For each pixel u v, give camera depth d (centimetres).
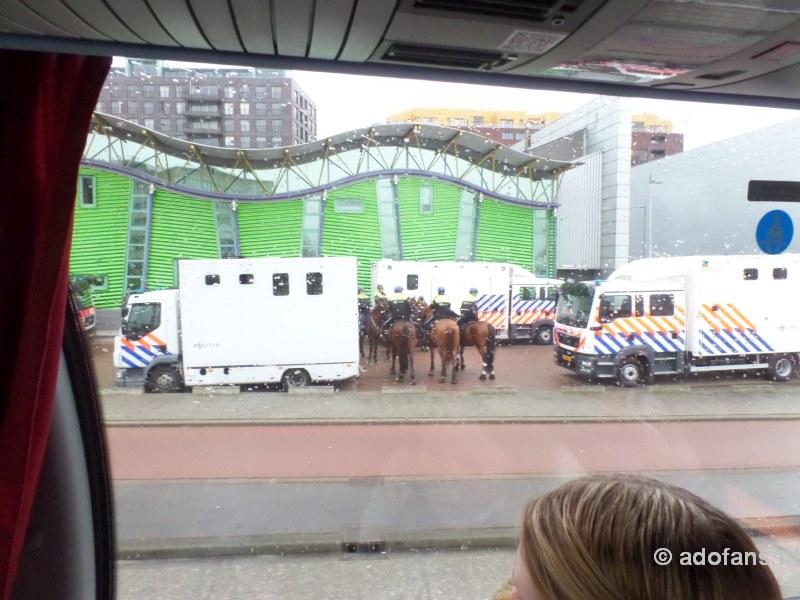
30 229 140
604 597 63
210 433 590
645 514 67
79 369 184
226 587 268
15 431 140
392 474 459
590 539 66
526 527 74
